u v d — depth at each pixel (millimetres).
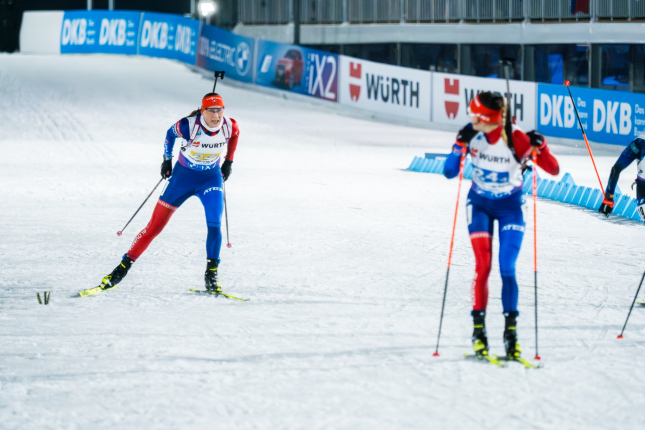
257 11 116375
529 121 81625
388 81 90875
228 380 12805
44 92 93125
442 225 32438
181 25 107312
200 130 19516
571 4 97812
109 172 51438
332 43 112375
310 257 25172
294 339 15414
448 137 84188
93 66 109062
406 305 18703
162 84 102188
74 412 11344
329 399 11891
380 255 25656
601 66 97625
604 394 12203
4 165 54094
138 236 20516
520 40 100750
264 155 65250
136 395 12070
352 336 15680
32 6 134875
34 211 35156
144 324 16609
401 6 107000
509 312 14172
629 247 27750
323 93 95938
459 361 13945
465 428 10734
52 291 20000
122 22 111562
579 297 19688
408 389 12375
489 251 14484
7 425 10828
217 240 20078
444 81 87000
